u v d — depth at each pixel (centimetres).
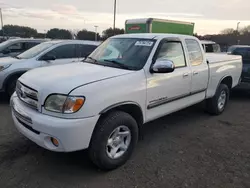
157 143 412
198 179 310
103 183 296
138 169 329
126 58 378
